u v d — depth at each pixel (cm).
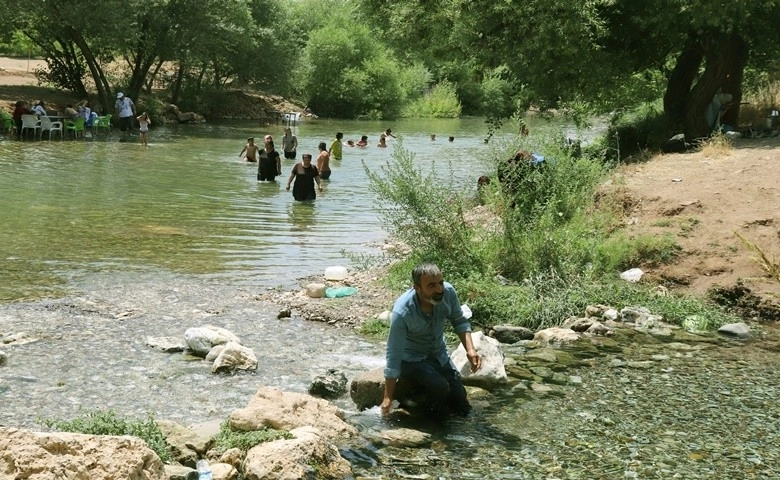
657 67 2358
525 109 2223
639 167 1562
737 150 1627
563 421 666
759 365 829
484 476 559
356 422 659
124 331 884
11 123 3119
